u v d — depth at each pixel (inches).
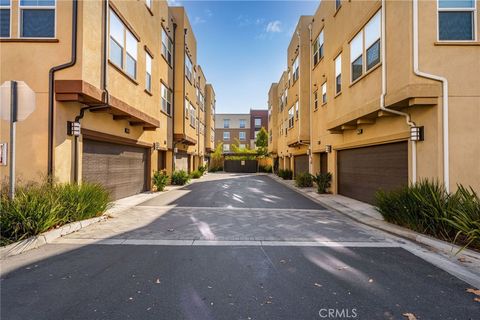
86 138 320.8
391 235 228.2
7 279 143.4
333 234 231.3
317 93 588.7
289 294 129.3
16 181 252.8
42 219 201.9
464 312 114.8
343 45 408.5
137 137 455.5
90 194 267.4
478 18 253.0
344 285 138.6
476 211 189.0
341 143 453.7
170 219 286.0
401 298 126.0
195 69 896.3
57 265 162.1
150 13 472.7
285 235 227.8
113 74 332.5
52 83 265.1
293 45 785.6
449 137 246.4
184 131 692.1
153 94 490.3
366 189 381.1
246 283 140.4
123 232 233.8
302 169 751.7
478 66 251.3
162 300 123.4
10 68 267.7
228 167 1489.9
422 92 246.2
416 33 252.1
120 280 143.0
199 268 159.2
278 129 1159.6
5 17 271.3
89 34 282.8
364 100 342.0
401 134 288.4
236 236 224.2
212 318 110.1
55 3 271.3
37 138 262.5
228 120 2052.2
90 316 110.7
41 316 110.4
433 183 238.7
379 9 308.5
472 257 174.6
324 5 510.6
